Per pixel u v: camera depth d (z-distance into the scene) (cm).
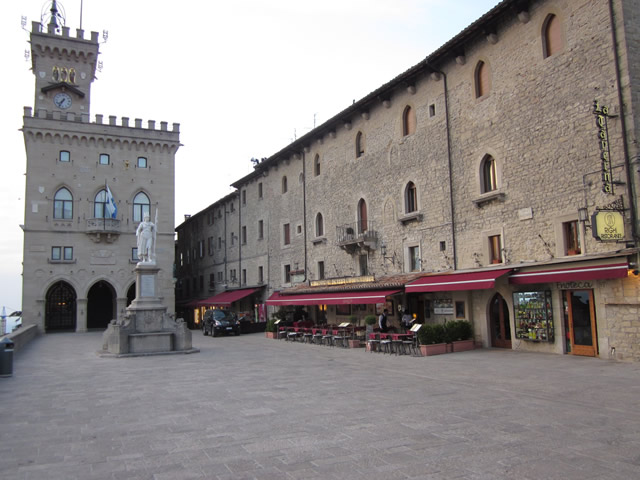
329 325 3031
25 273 4434
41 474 695
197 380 1553
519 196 2083
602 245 1714
